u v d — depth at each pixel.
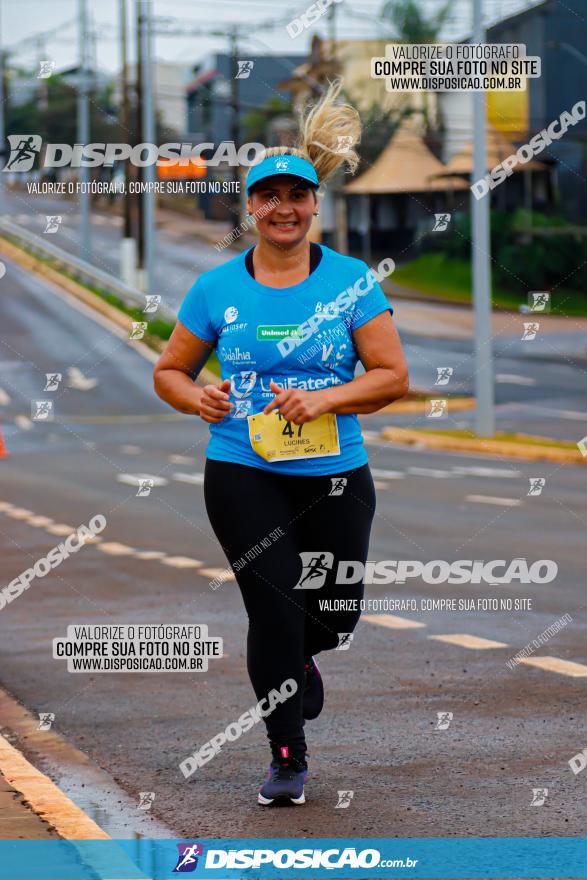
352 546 6.45
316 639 6.66
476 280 30.92
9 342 52.44
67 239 78.69
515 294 74.81
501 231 76.44
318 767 6.95
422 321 65.31
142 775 6.90
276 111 79.44
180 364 6.54
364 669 9.23
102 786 6.71
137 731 7.79
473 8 27.56
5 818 6.10
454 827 5.94
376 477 24.52
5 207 83.44
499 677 8.89
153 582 13.02
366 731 7.62
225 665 9.49
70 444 32.34
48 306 59.47
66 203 87.56
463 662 9.39
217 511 6.36
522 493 21.42
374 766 6.93
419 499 20.53
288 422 6.24
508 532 16.38
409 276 77.62
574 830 5.86
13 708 8.39
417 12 60.19
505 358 56.34
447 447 32.19
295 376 6.36
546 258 74.56
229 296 6.38
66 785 6.74
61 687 8.93
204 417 6.23
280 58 97.31
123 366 50.03
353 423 6.45
